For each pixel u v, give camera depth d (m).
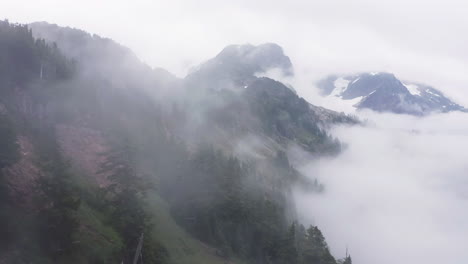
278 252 72.38
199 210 68.62
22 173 41.53
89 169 56.56
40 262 33.88
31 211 37.62
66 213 36.81
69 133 61.31
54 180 38.47
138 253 39.19
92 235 41.41
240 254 68.44
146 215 44.97
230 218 71.06
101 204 47.97
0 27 65.19
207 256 61.91
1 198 36.56
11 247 33.31
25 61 62.56
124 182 45.41
